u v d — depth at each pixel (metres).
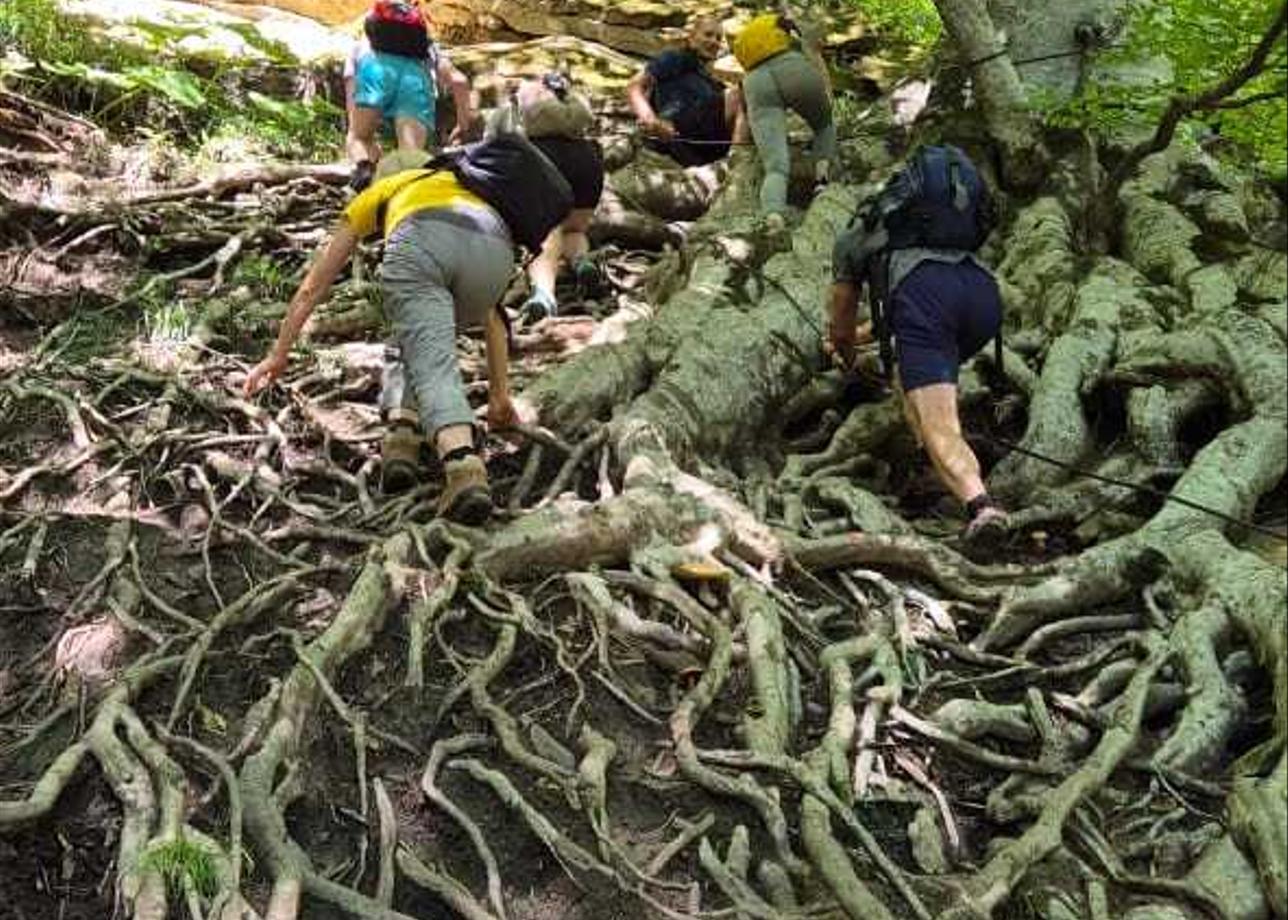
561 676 3.77
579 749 3.55
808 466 5.06
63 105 7.12
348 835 3.26
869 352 5.50
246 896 3.00
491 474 4.69
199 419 4.80
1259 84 5.00
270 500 4.34
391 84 6.80
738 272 5.75
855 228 4.82
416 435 4.46
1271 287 5.57
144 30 7.78
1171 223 6.02
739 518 4.38
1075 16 6.92
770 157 6.60
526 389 4.94
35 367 4.94
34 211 5.94
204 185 6.54
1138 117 6.67
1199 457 4.80
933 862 3.41
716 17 9.61
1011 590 4.34
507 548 4.06
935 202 4.68
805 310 5.56
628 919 3.12
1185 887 3.28
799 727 3.80
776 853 3.31
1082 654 4.26
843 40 9.41
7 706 3.56
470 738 3.50
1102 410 5.39
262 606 3.81
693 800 3.47
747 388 5.18
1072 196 6.39
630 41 9.72
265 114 7.67
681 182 7.38
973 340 4.79
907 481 5.25
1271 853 3.24
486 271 4.27
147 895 2.87
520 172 4.29
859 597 4.37
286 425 4.83
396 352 4.62
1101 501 4.88
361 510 4.36
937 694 4.02
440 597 3.83
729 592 4.11
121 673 3.58
